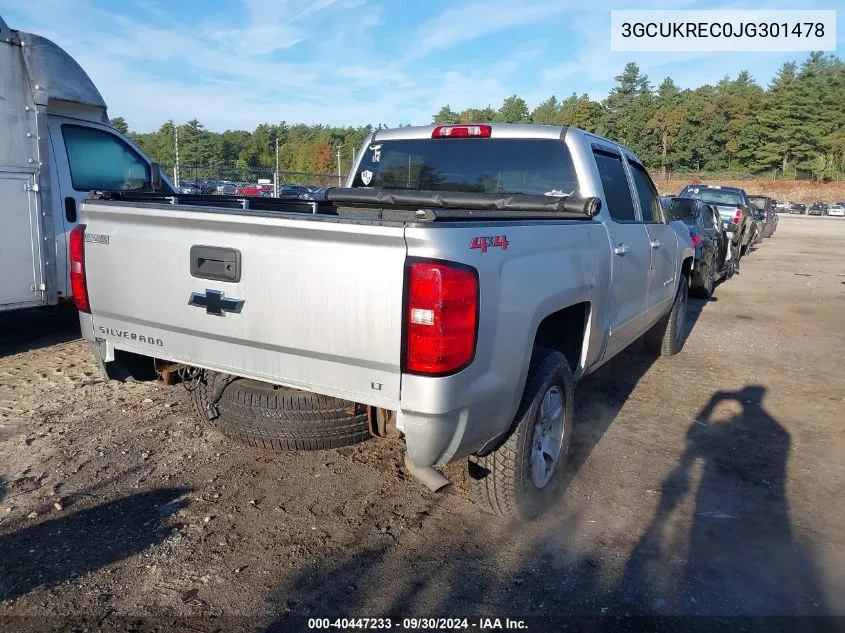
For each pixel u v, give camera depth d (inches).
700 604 116.9
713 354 292.5
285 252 114.1
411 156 193.2
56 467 160.7
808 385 246.7
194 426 187.3
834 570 127.3
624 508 149.7
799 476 167.5
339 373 113.8
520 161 177.5
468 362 108.3
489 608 115.0
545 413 142.5
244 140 4402.1
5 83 241.1
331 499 150.3
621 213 189.8
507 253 118.4
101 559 125.2
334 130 4589.1
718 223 500.1
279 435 133.0
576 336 159.9
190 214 123.2
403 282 104.3
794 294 485.1
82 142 278.8
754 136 3865.7
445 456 113.9
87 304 143.4
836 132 3695.9
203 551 129.0
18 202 249.1
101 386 219.5
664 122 4028.1
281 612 112.8
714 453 181.2
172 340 133.0
